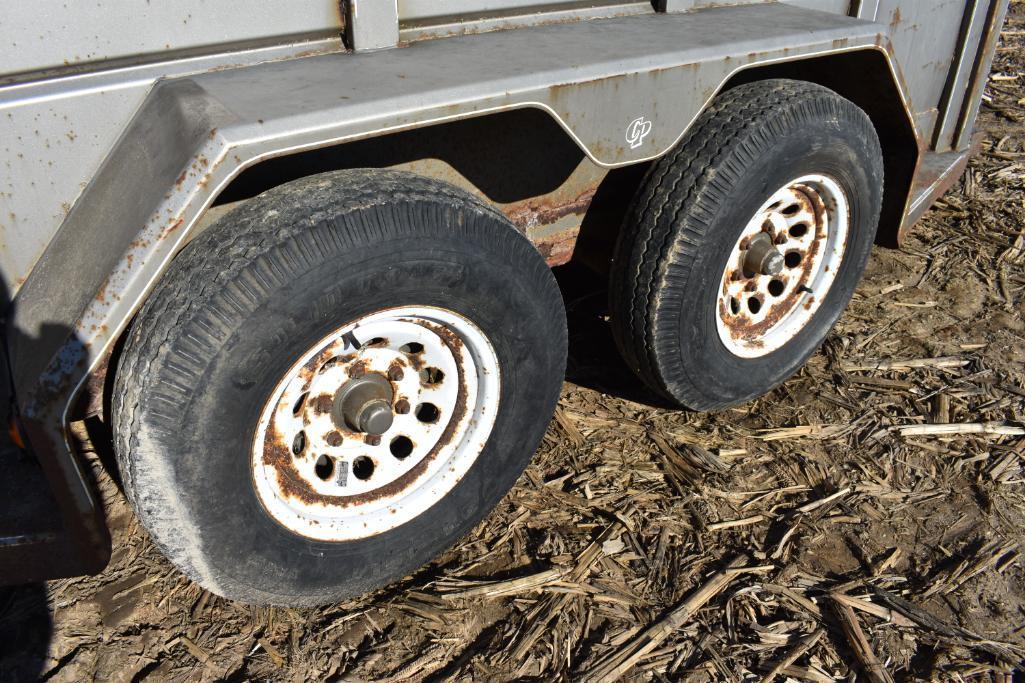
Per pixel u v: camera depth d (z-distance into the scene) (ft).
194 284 5.79
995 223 15.21
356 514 7.26
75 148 6.28
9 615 7.57
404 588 7.97
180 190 5.38
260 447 6.35
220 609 7.68
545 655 7.32
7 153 6.02
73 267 6.06
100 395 6.69
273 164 6.97
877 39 8.91
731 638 7.53
